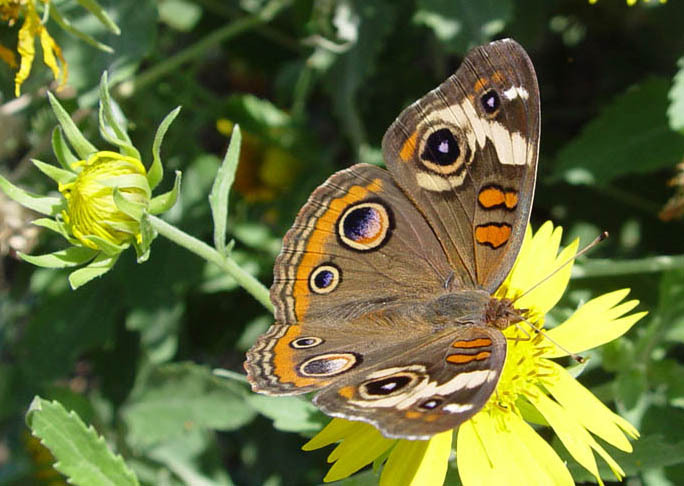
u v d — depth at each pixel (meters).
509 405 0.19
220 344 0.27
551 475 0.19
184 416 0.25
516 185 0.19
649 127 0.25
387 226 0.19
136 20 0.23
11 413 0.27
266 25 0.29
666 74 0.28
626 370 0.22
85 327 0.26
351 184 0.19
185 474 0.26
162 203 0.19
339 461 0.19
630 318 0.20
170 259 0.25
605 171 0.25
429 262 0.19
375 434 0.19
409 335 0.19
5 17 0.21
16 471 0.27
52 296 0.26
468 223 0.19
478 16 0.24
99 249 0.19
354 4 0.26
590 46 0.29
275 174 0.27
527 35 0.27
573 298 0.24
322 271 0.19
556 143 0.28
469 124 0.19
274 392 0.18
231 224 0.26
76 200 0.19
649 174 0.26
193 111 0.26
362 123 0.27
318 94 0.30
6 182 0.19
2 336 0.29
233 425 0.25
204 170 0.26
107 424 0.26
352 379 0.18
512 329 0.19
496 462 0.19
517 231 0.19
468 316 0.19
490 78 0.19
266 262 0.26
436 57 0.28
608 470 0.20
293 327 0.19
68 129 0.19
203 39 0.27
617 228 0.26
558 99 0.29
